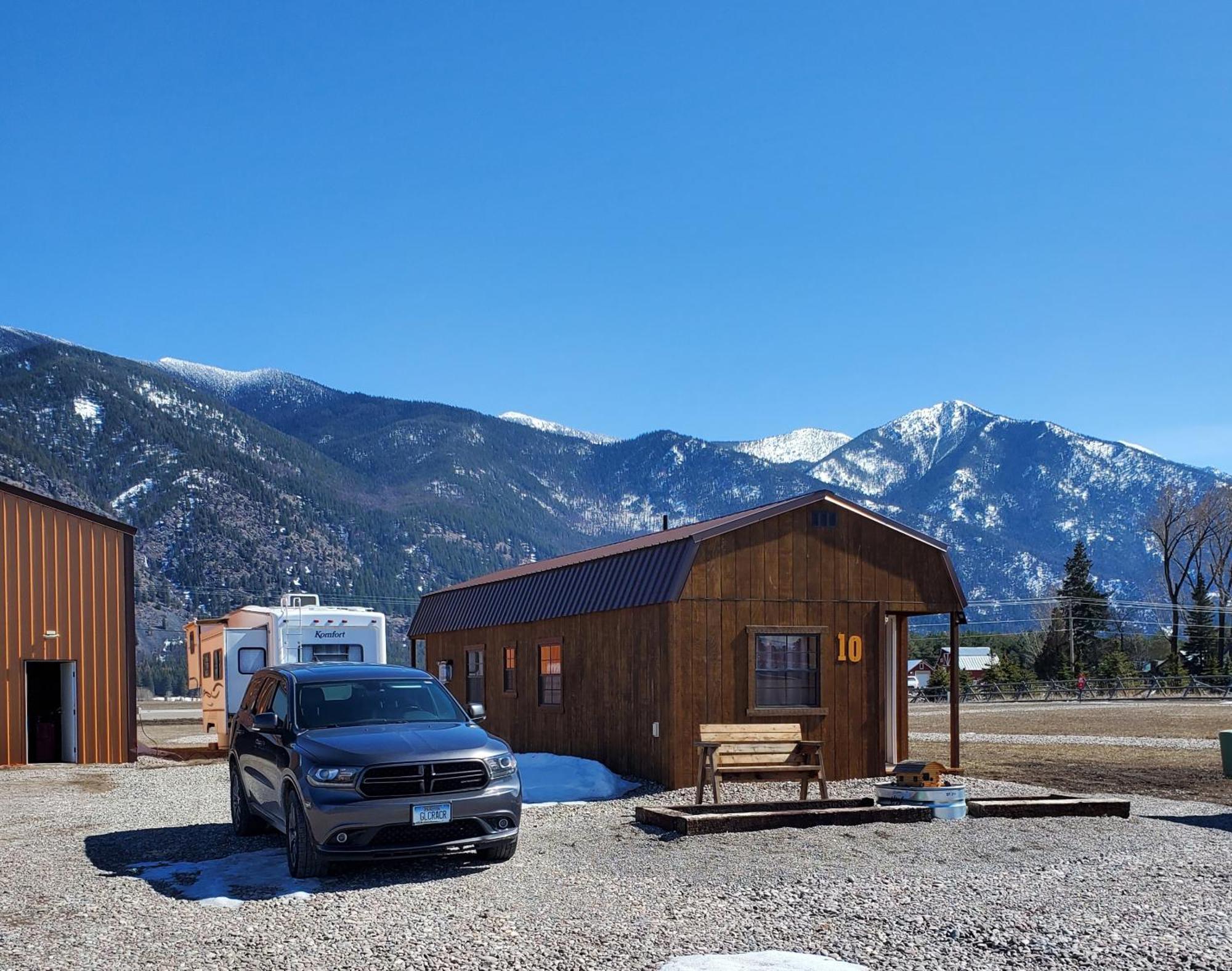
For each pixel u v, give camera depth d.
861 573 17.25
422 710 10.95
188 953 7.01
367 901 8.30
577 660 18.89
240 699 23.19
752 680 16.33
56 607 22.22
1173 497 75.25
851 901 8.06
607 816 12.96
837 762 16.78
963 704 60.59
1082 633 82.00
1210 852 10.19
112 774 19.38
